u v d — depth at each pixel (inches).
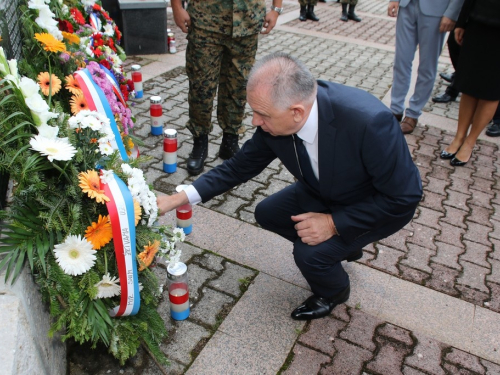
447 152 174.1
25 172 68.1
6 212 69.5
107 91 104.0
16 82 72.9
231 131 150.9
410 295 110.3
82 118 74.0
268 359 90.7
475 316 106.1
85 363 86.4
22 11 107.0
